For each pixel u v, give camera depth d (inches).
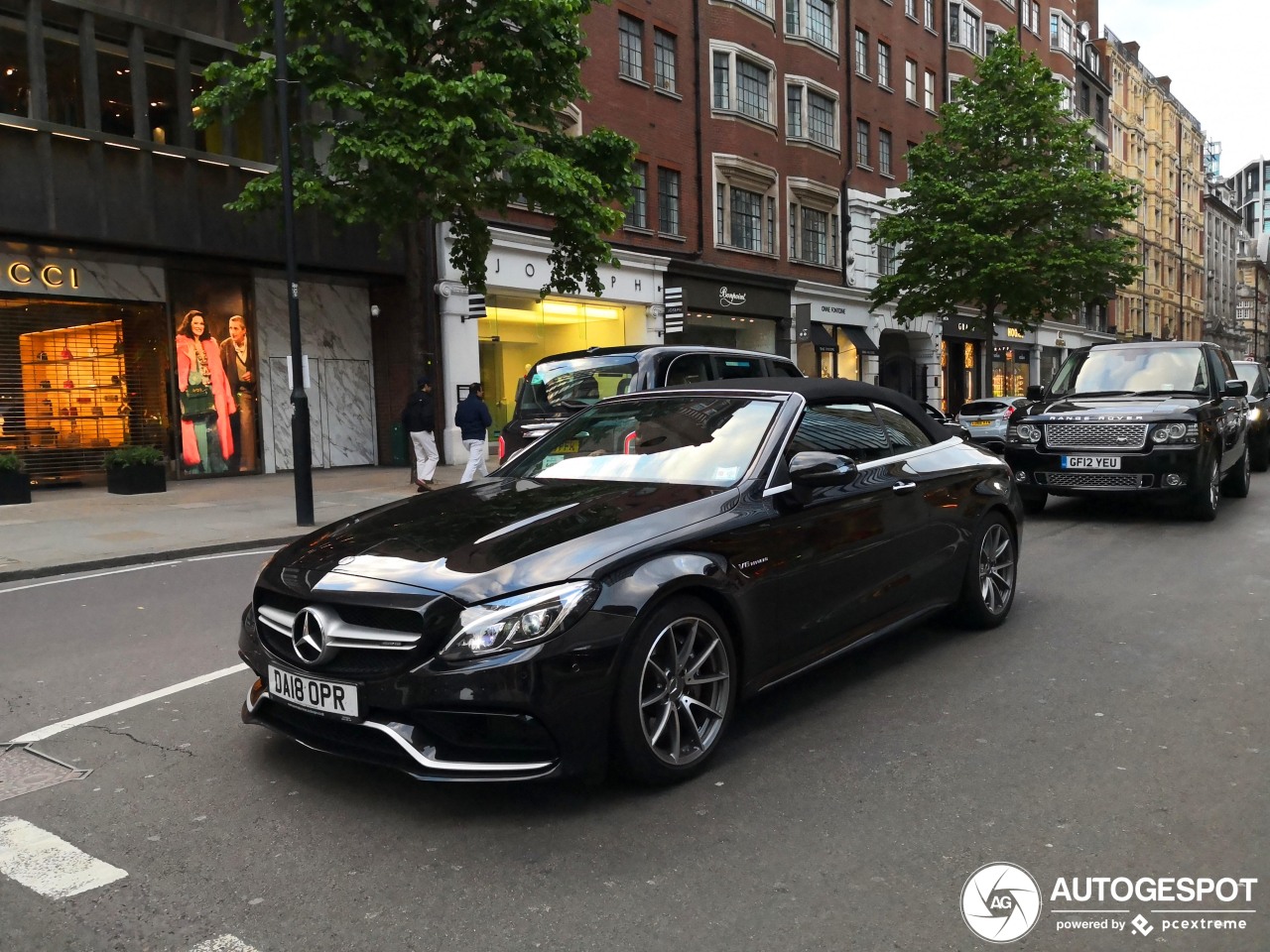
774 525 159.5
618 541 138.6
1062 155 1016.2
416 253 589.6
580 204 569.6
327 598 132.8
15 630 254.2
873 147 1302.9
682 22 990.4
